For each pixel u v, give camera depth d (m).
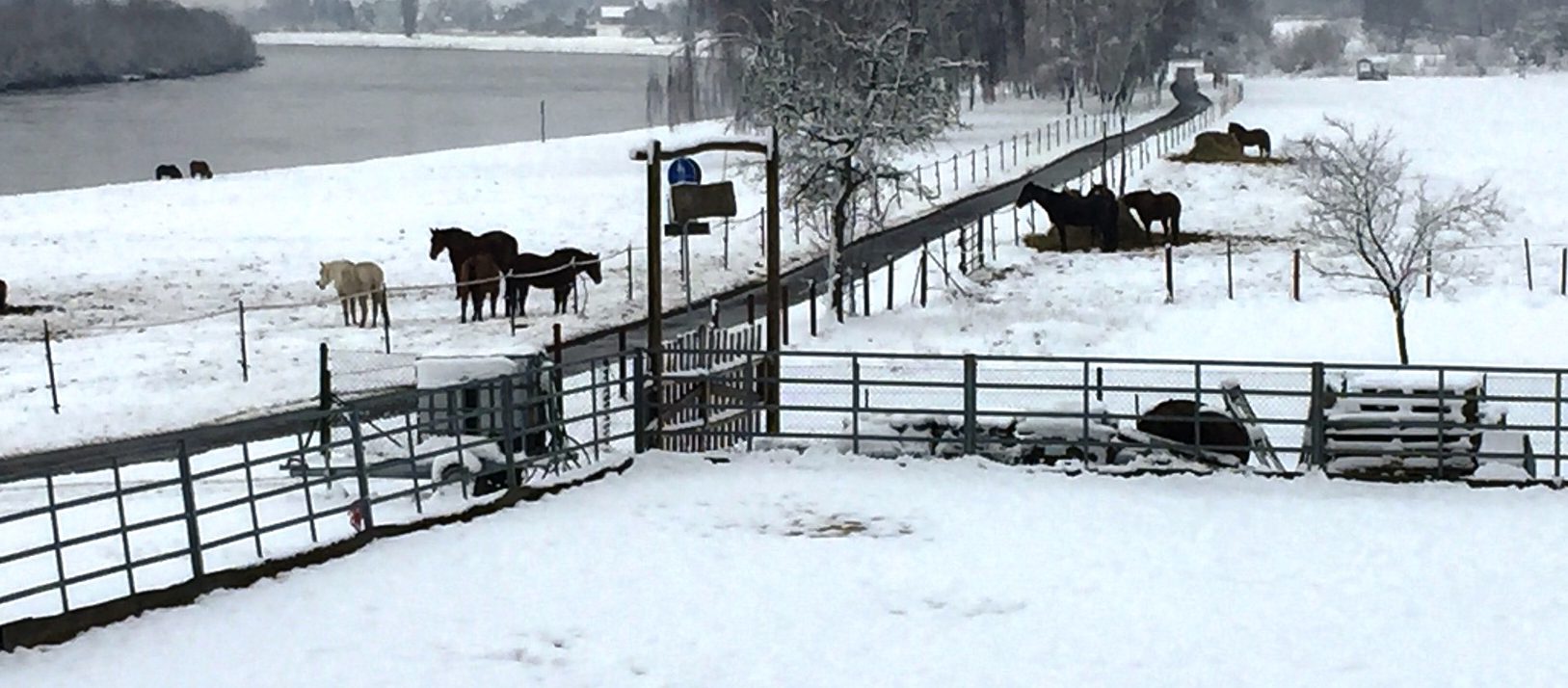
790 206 38.91
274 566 15.98
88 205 60.47
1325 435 19.67
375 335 33.66
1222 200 56.78
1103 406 20.77
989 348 30.56
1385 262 33.72
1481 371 18.83
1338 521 17.53
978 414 19.86
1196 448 19.38
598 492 19.11
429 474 19.39
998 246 46.84
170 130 119.62
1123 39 99.56
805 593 15.28
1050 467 19.69
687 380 20.58
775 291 22.86
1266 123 91.31
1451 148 74.00
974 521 17.70
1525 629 13.98
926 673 13.14
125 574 16.98
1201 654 13.48
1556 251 43.38
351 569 16.19
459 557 16.58
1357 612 14.53
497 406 19.25
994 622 14.38
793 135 36.62
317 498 20.12
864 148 36.91
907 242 47.53
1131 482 19.22
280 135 114.31
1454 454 18.92
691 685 12.94
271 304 39.22
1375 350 30.41
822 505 18.42
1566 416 24.25
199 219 56.00
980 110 103.88
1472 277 39.00
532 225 53.28
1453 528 17.20
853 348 30.89
